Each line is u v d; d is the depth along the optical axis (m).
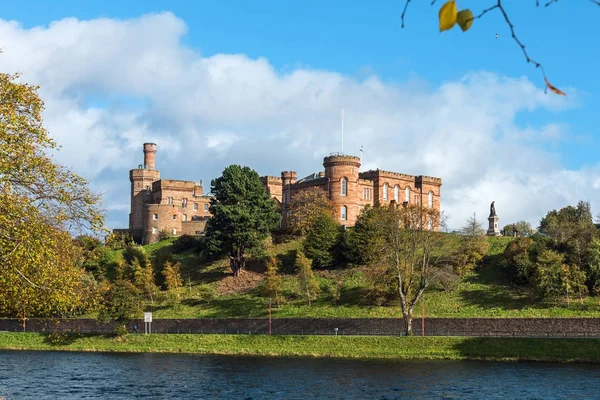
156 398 49.19
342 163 129.00
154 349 80.00
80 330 87.12
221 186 112.31
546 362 64.81
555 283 83.31
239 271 109.69
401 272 80.00
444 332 77.19
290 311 91.06
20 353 78.56
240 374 59.88
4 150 30.50
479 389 50.25
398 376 57.09
